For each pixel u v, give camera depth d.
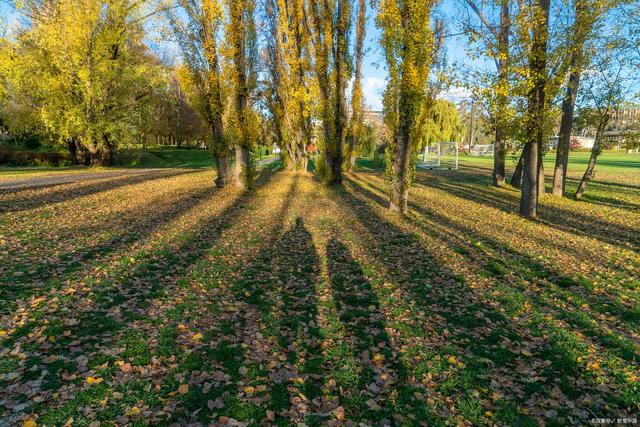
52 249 8.03
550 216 14.14
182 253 8.49
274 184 22.89
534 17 12.55
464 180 26.91
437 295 6.48
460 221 13.05
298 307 6.00
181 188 19.09
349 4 20.67
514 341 4.93
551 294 6.52
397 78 13.52
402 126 13.84
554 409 3.63
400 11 12.73
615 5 13.16
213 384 3.89
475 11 17.62
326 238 10.45
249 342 4.80
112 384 3.76
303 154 32.69
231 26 16.88
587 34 13.41
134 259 7.74
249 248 9.33
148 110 30.55
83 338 4.57
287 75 30.48
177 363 4.21
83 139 27.50
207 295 6.27
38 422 3.19
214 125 18.81
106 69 25.59
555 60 12.94
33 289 5.86
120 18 26.22
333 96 21.67
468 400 3.76
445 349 4.70
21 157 32.75
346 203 16.64
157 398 3.61
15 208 11.88
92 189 17.20
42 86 24.73
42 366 3.95
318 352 4.66
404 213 14.32
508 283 7.09
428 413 3.58
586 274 7.55
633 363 4.40
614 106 15.47
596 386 3.99
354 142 33.16
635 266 8.12
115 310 5.39
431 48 13.11
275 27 29.97
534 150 13.69
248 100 19.28
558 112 13.31
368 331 5.20
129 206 13.71
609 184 23.59
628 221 13.14
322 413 3.56
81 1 24.45
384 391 3.90
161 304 5.75
